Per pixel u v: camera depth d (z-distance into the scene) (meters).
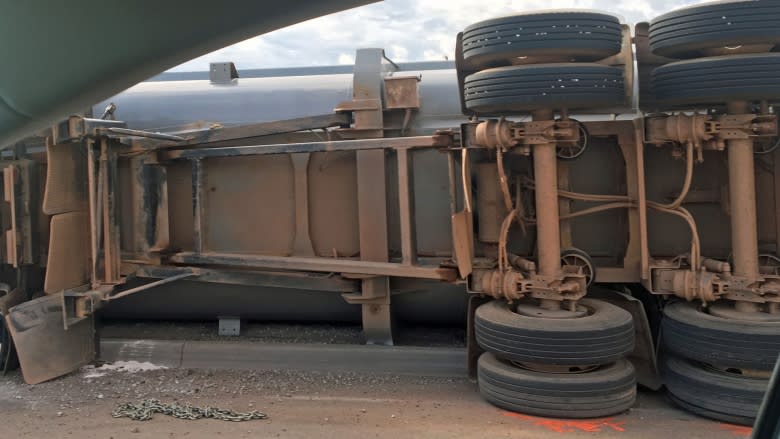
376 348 5.16
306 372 5.14
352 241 5.50
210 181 5.75
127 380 5.03
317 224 5.56
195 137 5.48
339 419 4.03
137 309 6.11
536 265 4.77
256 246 5.68
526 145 4.32
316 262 5.17
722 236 4.82
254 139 5.68
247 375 5.10
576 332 3.98
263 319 6.01
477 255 5.14
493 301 4.71
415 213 5.32
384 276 5.26
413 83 5.30
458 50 4.77
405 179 4.87
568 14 3.97
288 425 3.93
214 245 5.74
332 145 5.05
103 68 1.33
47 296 5.16
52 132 5.08
